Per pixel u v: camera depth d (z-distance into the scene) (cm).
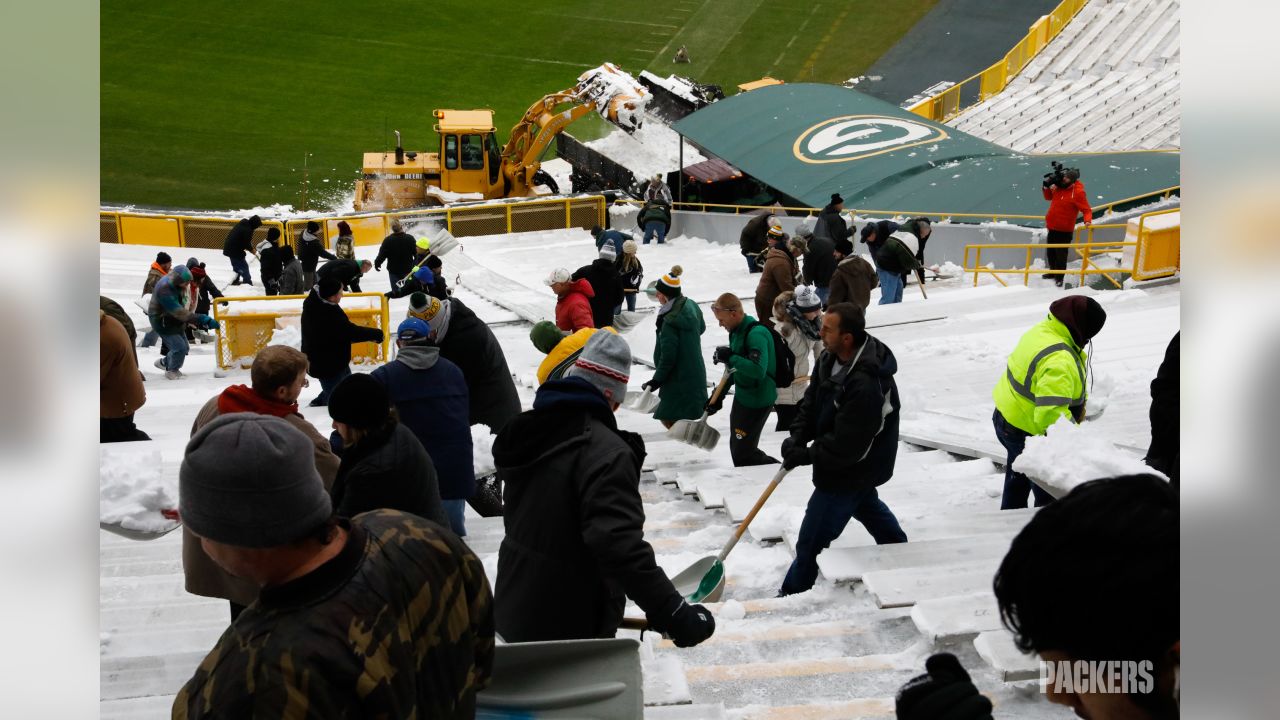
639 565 349
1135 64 3334
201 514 201
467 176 2938
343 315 1038
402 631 212
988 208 2019
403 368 609
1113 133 2939
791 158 2397
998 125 3116
